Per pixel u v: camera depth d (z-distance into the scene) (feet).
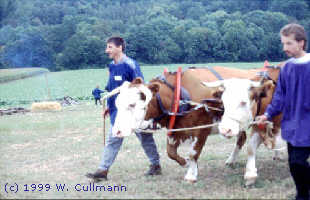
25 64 243.40
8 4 340.18
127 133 16.30
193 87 17.34
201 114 17.12
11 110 57.62
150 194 16.06
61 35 287.07
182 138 18.17
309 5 341.41
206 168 20.53
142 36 285.64
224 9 377.50
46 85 149.59
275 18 299.38
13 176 20.15
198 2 391.65
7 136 33.04
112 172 20.34
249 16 311.88
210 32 281.95
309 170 14.16
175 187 16.98
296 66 13.87
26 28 271.08
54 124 39.70
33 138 32.09
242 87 15.70
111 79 19.21
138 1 441.68
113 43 18.94
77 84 153.28
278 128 18.13
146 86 17.02
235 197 15.26
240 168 20.36
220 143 27.12
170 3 407.44
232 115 15.43
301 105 13.78
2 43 252.83
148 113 17.49
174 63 285.64
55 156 25.21
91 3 410.72
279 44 276.21
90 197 16.07
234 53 277.03
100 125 38.99
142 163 22.18
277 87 14.73
